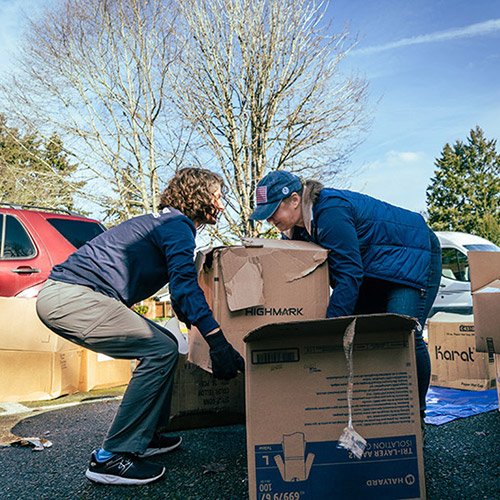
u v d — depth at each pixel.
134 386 1.89
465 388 3.45
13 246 4.61
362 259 2.04
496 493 1.67
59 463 2.17
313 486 1.44
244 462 2.09
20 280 4.52
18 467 2.13
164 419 2.16
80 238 5.14
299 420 1.46
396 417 1.49
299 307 1.88
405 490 1.46
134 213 13.70
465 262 9.93
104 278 1.97
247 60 12.20
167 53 12.16
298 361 1.48
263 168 12.25
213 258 1.89
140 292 2.06
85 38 12.46
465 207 41.28
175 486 1.85
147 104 12.51
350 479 1.45
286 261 1.88
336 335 1.49
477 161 43.28
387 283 2.11
